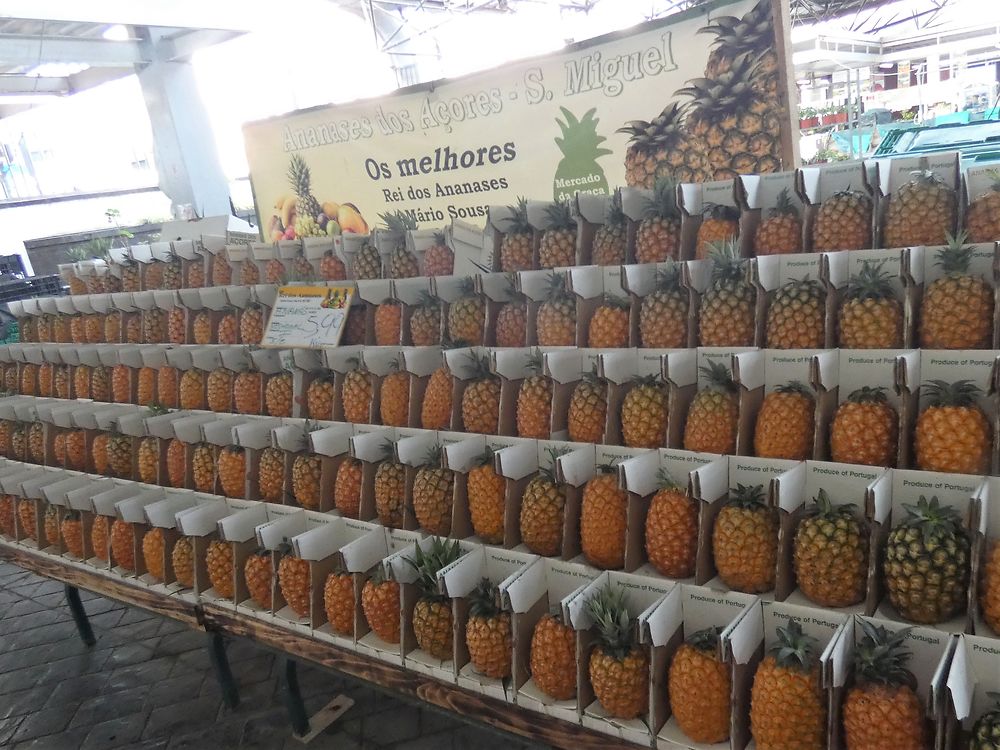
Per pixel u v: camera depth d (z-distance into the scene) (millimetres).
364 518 3559
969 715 1985
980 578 2014
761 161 3584
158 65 10422
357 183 5430
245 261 4609
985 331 2260
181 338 4812
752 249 2850
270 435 3916
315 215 5781
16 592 6535
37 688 4988
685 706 2354
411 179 5145
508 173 4645
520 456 3010
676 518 2559
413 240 3781
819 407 2371
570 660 2656
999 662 1924
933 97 12547
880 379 2369
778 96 3451
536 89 4336
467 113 4672
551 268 3289
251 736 4262
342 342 3988
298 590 3527
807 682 2146
